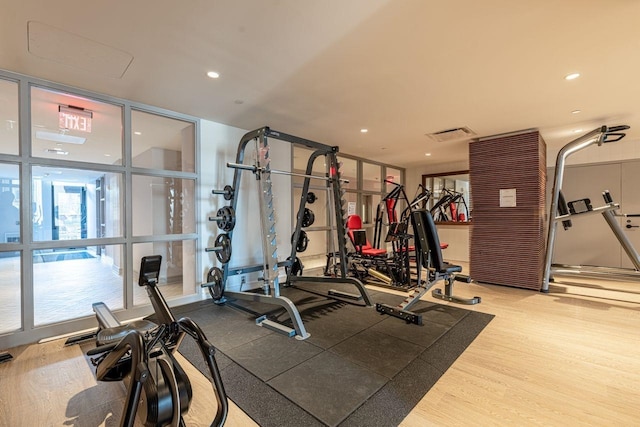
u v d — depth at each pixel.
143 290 4.07
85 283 4.42
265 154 3.38
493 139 4.73
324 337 2.73
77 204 3.40
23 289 2.74
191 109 3.67
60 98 3.04
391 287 4.55
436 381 2.01
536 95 3.25
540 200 4.36
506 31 2.11
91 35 2.13
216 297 3.85
